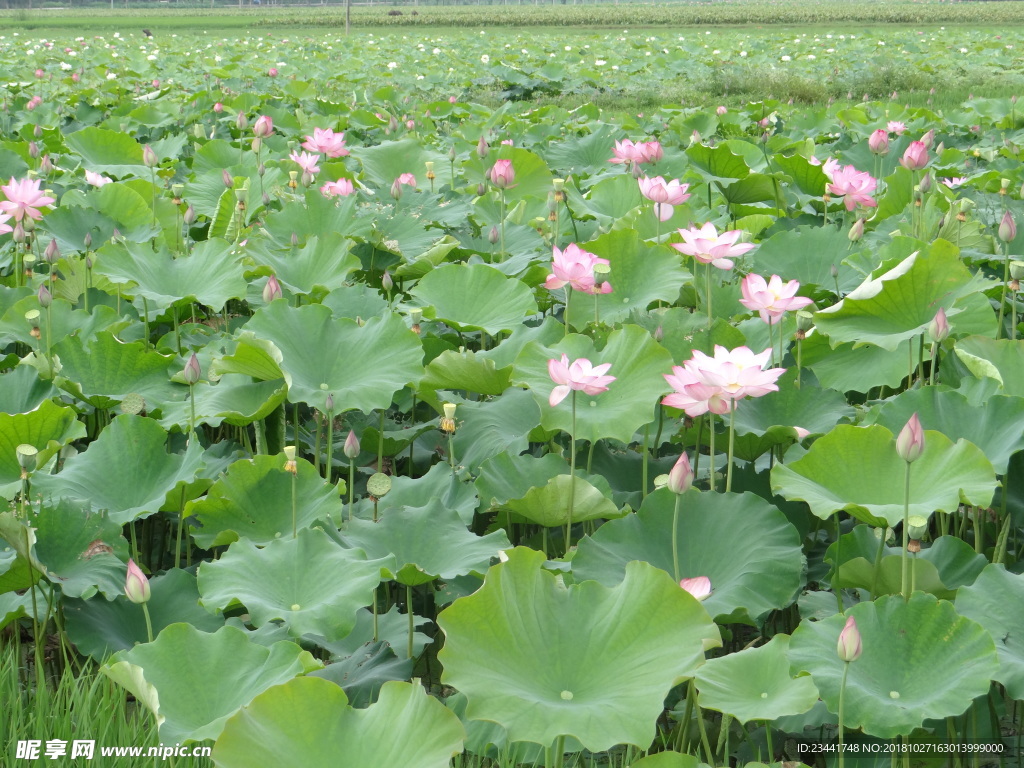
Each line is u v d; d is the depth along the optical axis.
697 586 2.36
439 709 1.82
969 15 53.97
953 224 4.75
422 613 3.14
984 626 2.24
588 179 7.34
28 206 4.44
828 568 3.04
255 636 2.46
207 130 10.31
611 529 2.75
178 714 2.10
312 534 2.62
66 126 10.44
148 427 3.16
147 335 4.30
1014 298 3.68
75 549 2.74
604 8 66.88
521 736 1.81
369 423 3.87
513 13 59.69
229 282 4.24
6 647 2.87
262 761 1.76
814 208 6.76
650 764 2.01
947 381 3.46
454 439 3.53
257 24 53.16
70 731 2.25
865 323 3.51
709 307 3.70
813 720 2.31
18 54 20.06
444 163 7.55
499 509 3.00
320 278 4.52
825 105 16.84
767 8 65.62
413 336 3.49
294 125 10.70
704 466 3.40
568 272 3.39
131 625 2.66
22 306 4.18
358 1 104.38
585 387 2.71
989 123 11.73
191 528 2.95
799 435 2.95
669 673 1.90
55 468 3.42
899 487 2.64
